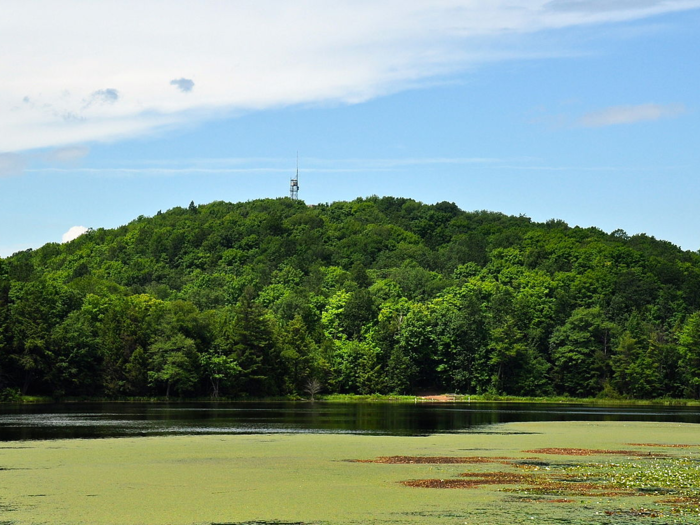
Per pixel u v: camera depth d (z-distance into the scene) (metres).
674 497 39.66
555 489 41.94
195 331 160.50
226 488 41.94
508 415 111.12
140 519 34.56
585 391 188.00
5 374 135.88
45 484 42.75
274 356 168.88
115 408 119.19
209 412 110.94
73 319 148.50
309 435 72.19
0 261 166.50
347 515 35.50
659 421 98.81
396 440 68.12
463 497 39.66
